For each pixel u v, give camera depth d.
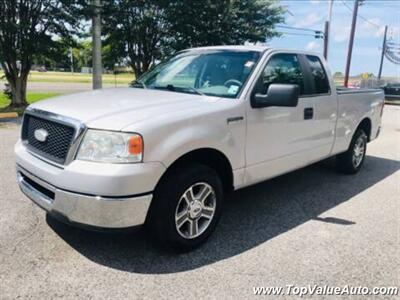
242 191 5.19
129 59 17.33
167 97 3.62
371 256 3.45
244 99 3.70
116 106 3.25
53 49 13.55
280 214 4.39
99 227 2.89
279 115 4.09
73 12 12.97
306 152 4.70
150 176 2.94
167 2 15.59
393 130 11.65
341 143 5.55
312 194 5.15
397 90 28.53
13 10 12.41
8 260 3.14
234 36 17.38
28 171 3.31
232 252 3.45
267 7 18.16
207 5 16.12
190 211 3.36
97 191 2.81
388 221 4.27
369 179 5.98
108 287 2.85
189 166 3.31
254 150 3.86
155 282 2.94
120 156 2.85
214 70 4.10
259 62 3.99
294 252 3.48
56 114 3.15
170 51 16.86
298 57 4.61
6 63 13.20
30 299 2.67
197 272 3.10
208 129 3.33
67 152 2.95
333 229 4.01
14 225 3.77
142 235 3.67
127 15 15.75
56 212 3.04
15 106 13.55
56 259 3.20
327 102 4.93
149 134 2.93
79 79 39.72
